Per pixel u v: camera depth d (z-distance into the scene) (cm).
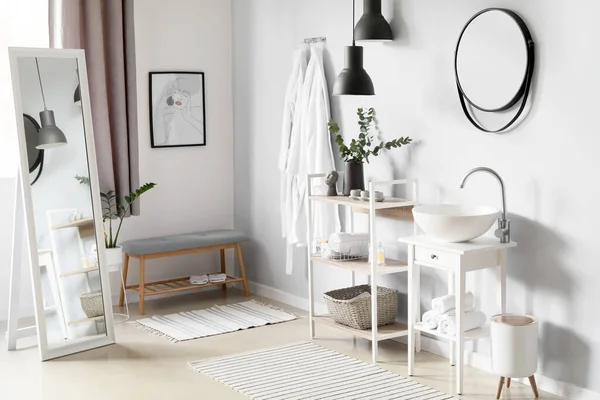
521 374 379
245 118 611
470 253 387
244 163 617
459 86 421
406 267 449
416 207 420
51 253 460
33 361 452
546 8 380
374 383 412
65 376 427
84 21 535
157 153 596
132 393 400
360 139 480
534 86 390
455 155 435
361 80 454
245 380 418
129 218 588
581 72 369
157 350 472
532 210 397
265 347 477
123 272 571
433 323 414
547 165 388
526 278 403
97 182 479
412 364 425
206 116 615
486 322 421
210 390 404
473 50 412
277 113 573
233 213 637
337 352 465
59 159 463
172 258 611
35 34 561
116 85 551
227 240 593
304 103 523
